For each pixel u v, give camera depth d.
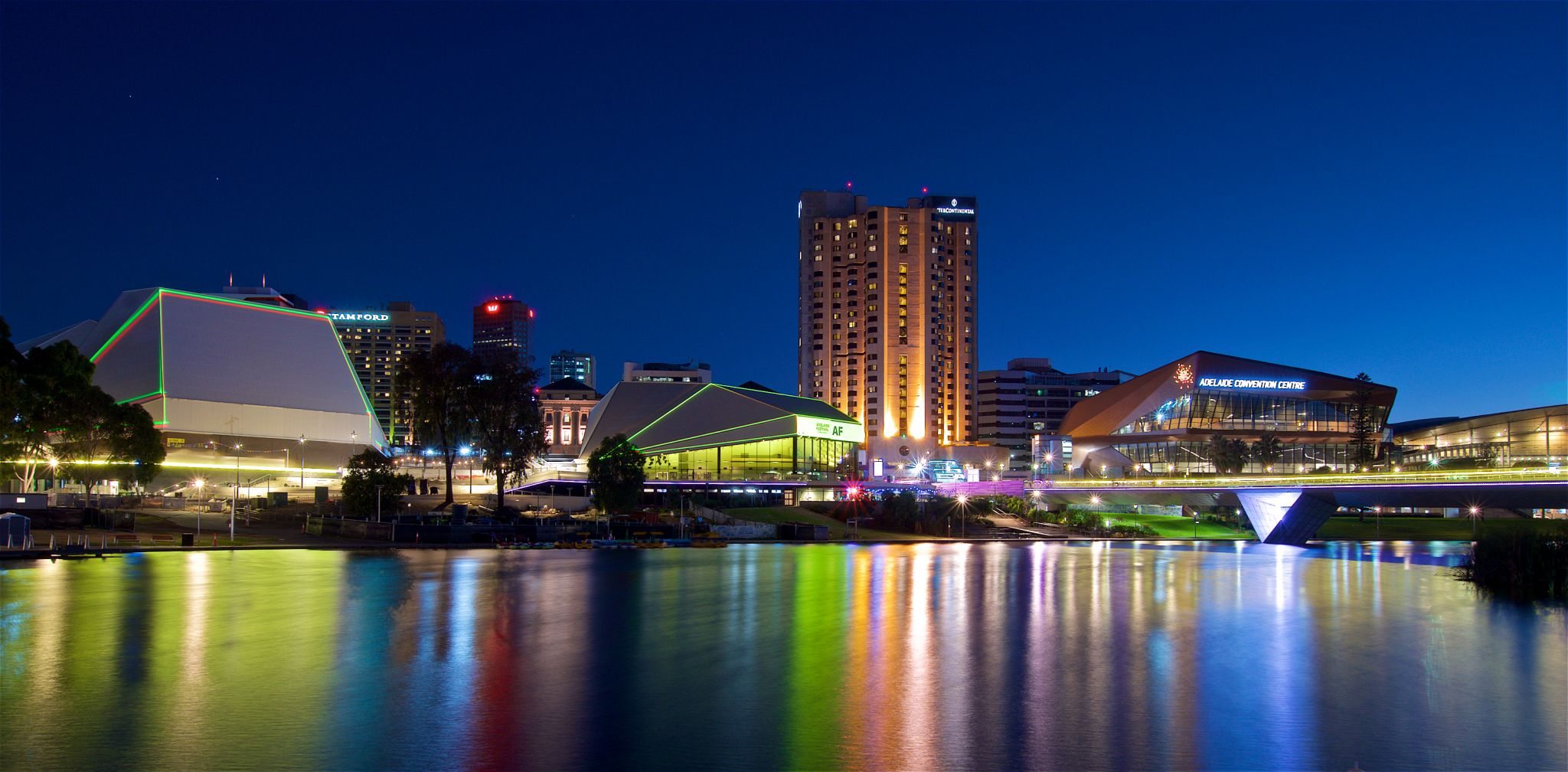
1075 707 41.91
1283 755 35.84
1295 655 53.38
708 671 47.78
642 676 46.50
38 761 33.50
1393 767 34.69
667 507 161.25
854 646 54.53
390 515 125.69
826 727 38.62
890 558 112.69
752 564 100.88
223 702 40.91
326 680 44.75
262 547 106.12
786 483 192.62
